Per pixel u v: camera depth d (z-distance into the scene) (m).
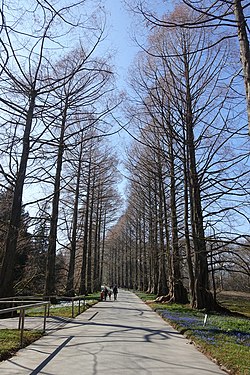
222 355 6.85
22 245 20.41
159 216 28.88
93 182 33.53
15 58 11.75
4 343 7.54
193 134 18.38
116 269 86.50
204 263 18.44
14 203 12.44
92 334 9.91
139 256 54.53
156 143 21.91
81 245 37.97
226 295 43.12
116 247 76.62
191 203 18.19
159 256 30.02
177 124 17.97
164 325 12.61
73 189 27.36
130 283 70.75
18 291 20.89
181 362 6.63
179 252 26.22
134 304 25.53
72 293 26.84
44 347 7.75
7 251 12.23
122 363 6.34
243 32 6.42
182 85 17.84
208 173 16.39
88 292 42.72
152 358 6.89
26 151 12.71
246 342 8.76
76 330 10.73
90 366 6.02
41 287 27.05
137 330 11.08
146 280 54.44
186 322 12.56
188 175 18.59
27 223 18.88
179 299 24.27
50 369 5.75
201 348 7.98
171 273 24.98
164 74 17.33
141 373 5.66
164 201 26.16
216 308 18.33
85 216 34.31
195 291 18.69
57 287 30.39
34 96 12.50
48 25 9.91
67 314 15.76
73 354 7.03
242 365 6.00
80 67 12.52
